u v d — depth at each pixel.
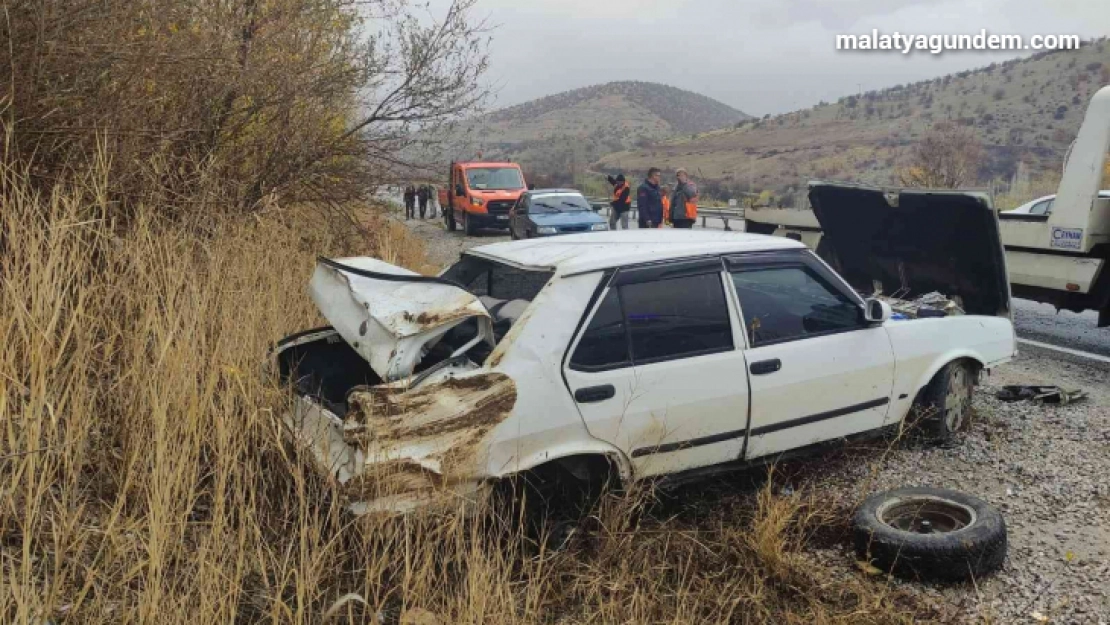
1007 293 6.05
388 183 7.90
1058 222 8.10
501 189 24.92
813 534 4.10
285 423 3.98
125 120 5.27
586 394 3.78
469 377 3.50
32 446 2.94
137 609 2.86
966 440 5.25
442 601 3.22
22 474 3.16
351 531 3.54
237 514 3.59
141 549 3.10
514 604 3.15
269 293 4.98
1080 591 3.56
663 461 4.05
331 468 3.46
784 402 4.36
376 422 3.29
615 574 3.55
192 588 2.91
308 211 7.71
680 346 4.09
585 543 3.79
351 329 3.79
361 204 8.09
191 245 4.74
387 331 3.52
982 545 3.62
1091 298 8.12
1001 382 6.83
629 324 3.98
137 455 3.39
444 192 26.25
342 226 7.80
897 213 6.56
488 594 3.07
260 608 3.17
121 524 3.21
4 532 3.10
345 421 3.34
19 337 3.46
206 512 3.59
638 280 4.05
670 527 4.03
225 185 6.09
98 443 3.67
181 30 5.94
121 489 3.36
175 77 5.86
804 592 3.54
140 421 3.54
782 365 4.34
